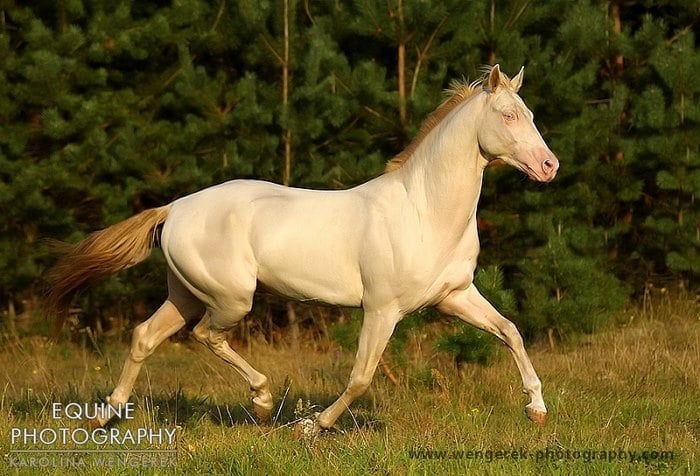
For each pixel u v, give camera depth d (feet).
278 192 28.12
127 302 54.95
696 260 50.39
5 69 49.34
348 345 39.86
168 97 52.39
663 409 31.09
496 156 25.63
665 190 53.01
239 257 27.68
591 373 37.50
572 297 45.37
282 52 49.34
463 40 47.32
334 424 29.12
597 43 51.01
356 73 48.03
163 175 51.34
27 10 51.19
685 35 49.44
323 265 26.76
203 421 30.17
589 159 49.26
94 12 51.83
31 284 51.65
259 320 53.83
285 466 23.63
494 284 36.42
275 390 35.91
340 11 50.72
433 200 25.99
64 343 51.83
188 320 30.01
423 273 25.90
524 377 26.37
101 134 49.34
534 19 47.67
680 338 44.01
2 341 51.62
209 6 53.62
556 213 48.57
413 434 27.50
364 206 26.61
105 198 50.49
